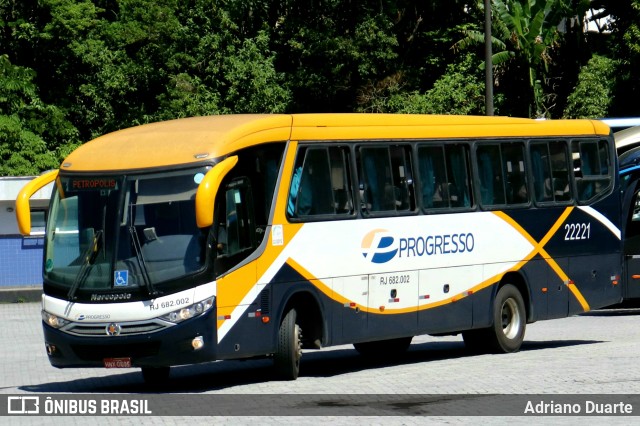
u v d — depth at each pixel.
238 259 21.59
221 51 74.12
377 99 73.81
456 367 24.38
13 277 52.47
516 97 73.56
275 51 76.69
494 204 27.61
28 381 24.58
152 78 74.00
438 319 26.03
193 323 20.77
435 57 77.38
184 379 24.44
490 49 46.78
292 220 22.80
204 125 22.47
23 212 22.19
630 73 68.75
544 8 69.94
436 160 26.38
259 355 22.58
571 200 29.59
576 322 37.28
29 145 68.69
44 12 75.19
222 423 17.19
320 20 75.06
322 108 75.75
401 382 21.81
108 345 21.05
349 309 23.95
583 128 30.28
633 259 37.84
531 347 29.20
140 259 21.05
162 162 21.39
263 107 73.12
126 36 73.50
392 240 24.97
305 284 22.98
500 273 27.56
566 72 75.06
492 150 27.80
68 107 75.31
